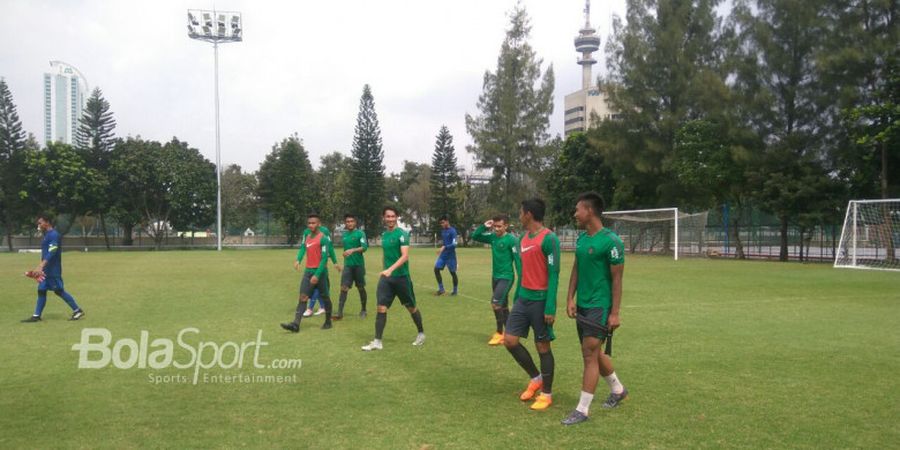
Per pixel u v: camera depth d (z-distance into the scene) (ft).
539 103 155.12
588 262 15.30
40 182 129.08
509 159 154.20
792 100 89.10
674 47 105.40
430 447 13.14
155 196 143.84
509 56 154.61
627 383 18.56
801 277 58.75
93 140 139.74
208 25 130.11
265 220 179.93
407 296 24.25
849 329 28.43
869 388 17.94
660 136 107.45
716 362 21.40
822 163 88.22
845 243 81.00
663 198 112.47
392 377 19.22
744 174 92.84
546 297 16.14
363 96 150.51
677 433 14.06
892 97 75.87
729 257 104.63
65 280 53.06
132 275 58.85
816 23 84.53
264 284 49.80
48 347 23.91
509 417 15.28
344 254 32.17
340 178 172.04
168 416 15.25
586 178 125.59
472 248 150.71
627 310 34.83
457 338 26.16
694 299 40.24
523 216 16.70
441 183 156.04
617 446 13.23
